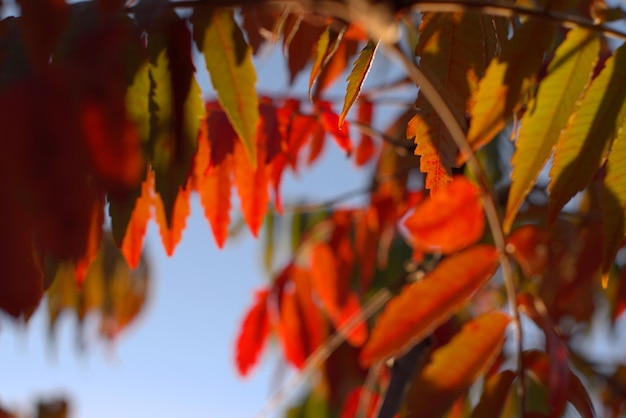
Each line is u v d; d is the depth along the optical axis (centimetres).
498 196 95
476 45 66
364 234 96
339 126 66
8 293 36
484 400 68
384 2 52
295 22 75
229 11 63
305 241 95
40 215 35
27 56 54
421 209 75
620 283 91
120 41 42
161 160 62
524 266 73
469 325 68
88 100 38
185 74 62
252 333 92
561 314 97
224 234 74
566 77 66
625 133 66
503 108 66
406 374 82
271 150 74
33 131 36
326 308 94
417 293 69
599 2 75
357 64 65
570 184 66
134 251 68
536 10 65
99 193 61
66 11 52
